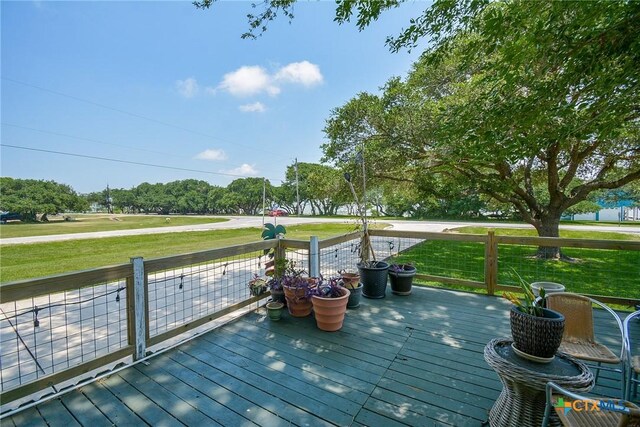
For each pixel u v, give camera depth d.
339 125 8.43
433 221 24.08
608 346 2.80
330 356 2.61
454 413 1.89
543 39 1.57
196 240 13.01
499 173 8.05
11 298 1.83
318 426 1.79
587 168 8.75
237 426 1.79
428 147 7.32
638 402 1.73
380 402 2.01
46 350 3.10
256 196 45.69
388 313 3.60
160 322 3.78
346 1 2.68
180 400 2.03
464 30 2.50
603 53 1.49
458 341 2.88
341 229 18.39
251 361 2.53
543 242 3.87
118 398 2.04
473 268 6.78
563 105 1.74
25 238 14.24
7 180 39.56
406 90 7.51
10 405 1.99
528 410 1.50
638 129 3.16
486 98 2.06
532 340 1.52
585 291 5.00
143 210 57.91
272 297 3.74
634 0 1.32
